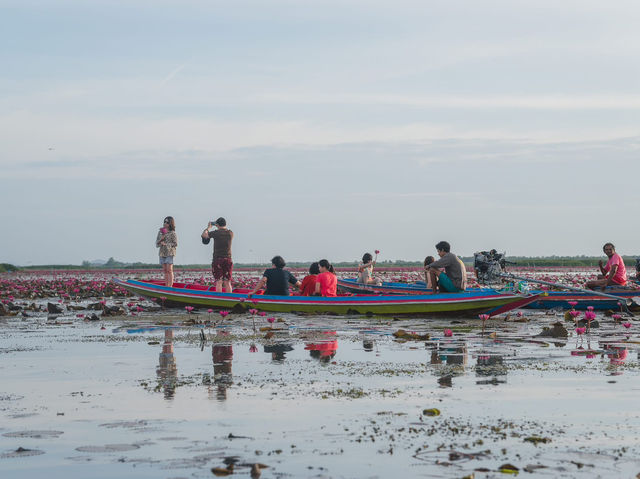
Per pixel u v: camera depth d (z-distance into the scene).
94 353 10.04
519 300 14.79
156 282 22.38
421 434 5.42
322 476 4.48
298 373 8.16
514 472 4.50
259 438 5.36
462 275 16.11
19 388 7.41
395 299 15.80
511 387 7.20
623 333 12.38
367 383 7.48
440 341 11.22
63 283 34.72
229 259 19.52
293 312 16.83
